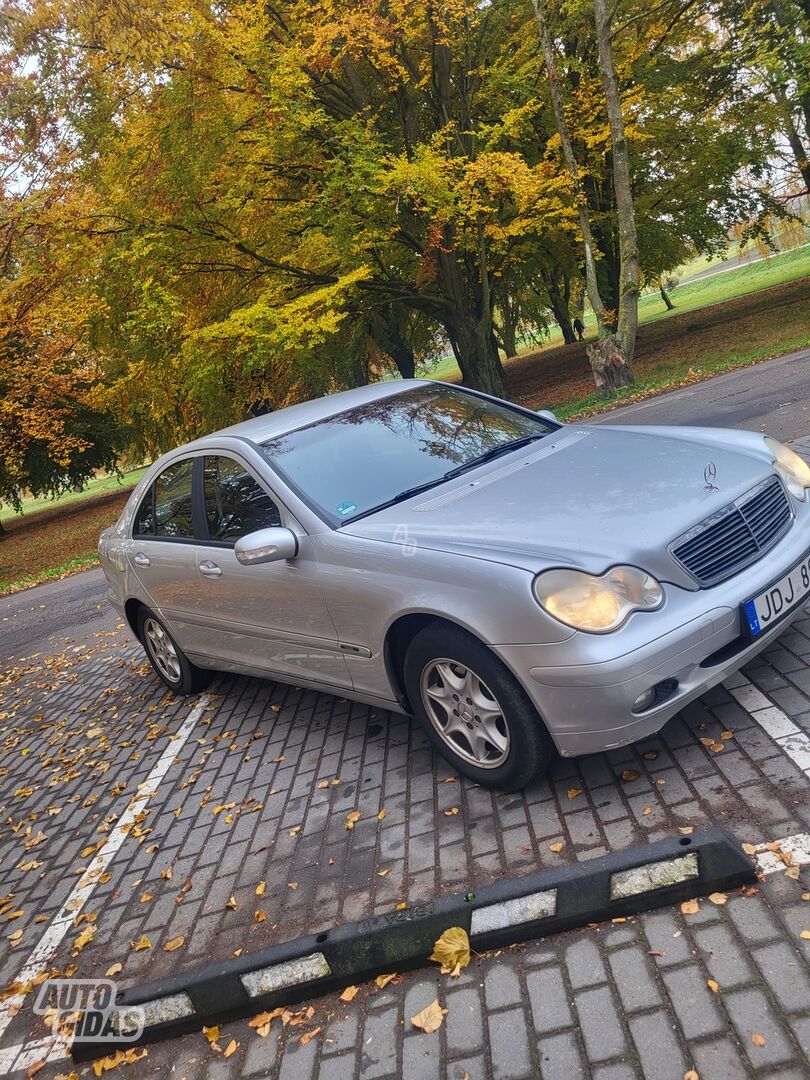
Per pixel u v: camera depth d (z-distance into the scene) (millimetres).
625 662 2717
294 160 19141
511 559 2943
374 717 4395
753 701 3352
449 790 3426
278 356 18016
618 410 15125
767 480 3338
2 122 15984
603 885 2488
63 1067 2676
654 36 22453
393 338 30938
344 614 3557
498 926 2504
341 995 2533
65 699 6789
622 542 2922
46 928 3490
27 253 17922
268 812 3771
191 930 3105
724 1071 1900
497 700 3037
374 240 19234
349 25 15812
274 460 4133
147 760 4863
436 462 4020
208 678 5676
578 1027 2139
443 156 18406
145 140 17734
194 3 16125
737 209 27203
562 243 26000
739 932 2264
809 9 21703
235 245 19547
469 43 20047
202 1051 2527
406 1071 2184
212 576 4418
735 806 2762
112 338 20734
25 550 25641
